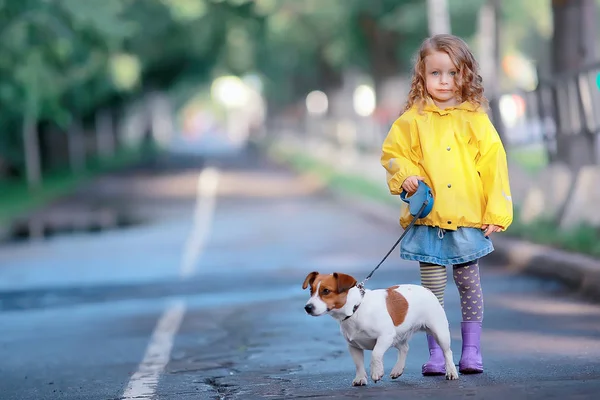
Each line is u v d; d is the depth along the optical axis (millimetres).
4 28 28812
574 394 5504
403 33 40406
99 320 10930
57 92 34312
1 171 42781
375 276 13422
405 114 6434
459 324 9250
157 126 110438
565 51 16953
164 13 55469
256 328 9719
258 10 50781
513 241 14273
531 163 27734
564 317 9352
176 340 9305
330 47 50281
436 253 6328
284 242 18828
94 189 37250
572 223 14570
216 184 38750
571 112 15336
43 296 13156
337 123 49500
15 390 7234
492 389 5730
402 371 6266
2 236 22203
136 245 19312
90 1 30469
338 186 31828
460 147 6301
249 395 6242
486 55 25766
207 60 67062
